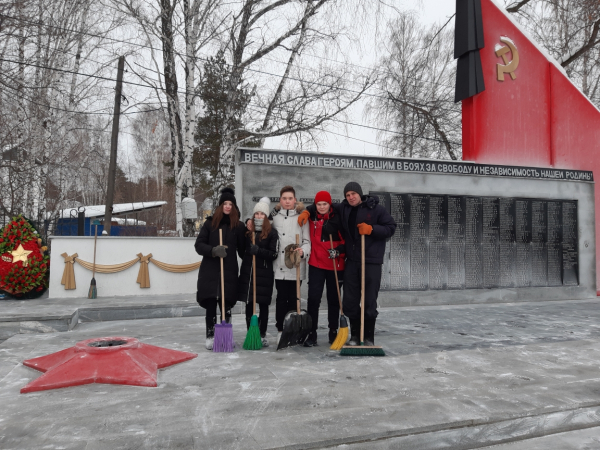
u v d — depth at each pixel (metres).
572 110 10.34
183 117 14.75
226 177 15.00
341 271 5.36
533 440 2.99
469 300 8.95
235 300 5.03
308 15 14.44
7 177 14.13
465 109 9.69
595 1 14.56
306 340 5.20
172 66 13.98
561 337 5.81
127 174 38.72
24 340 5.58
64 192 16.02
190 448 2.58
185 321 7.05
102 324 6.80
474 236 9.09
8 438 2.69
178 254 8.81
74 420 2.98
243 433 2.79
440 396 3.52
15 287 8.01
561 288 9.71
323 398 3.44
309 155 8.12
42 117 14.34
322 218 5.28
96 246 8.38
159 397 3.45
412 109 20.45
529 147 9.93
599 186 10.49
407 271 8.62
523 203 9.55
